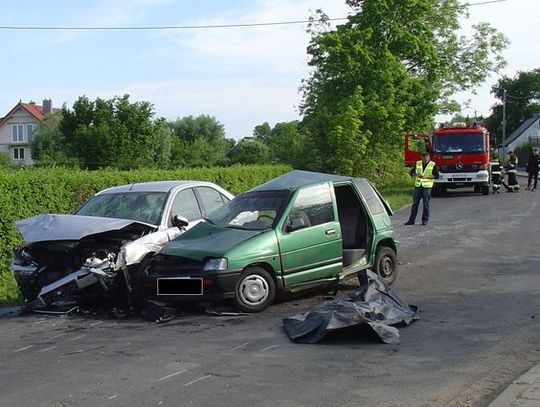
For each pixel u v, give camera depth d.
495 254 13.21
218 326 8.27
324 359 6.75
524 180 46.09
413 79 36.47
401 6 35.72
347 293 10.16
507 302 9.10
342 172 32.91
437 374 6.21
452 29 42.50
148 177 15.80
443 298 9.46
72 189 13.59
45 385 6.14
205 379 6.18
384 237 10.52
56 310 9.42
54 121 69.50
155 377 6.28
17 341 7.92
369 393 5.71
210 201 11.09
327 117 33.34
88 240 9.33
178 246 9.02
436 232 17.09
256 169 22.11
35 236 9.12
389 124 33.69
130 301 9.20
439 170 31.11
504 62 43.53
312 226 9.49
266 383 6.03
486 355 6.77
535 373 6.12
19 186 12.35
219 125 78.25
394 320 7.89
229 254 8.69
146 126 52.62
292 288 9.23
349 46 34.47
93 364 6.79
